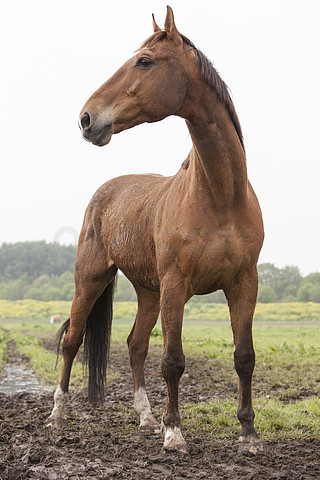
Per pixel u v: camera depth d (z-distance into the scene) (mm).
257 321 43969
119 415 5445
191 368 9266
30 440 4258
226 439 4301
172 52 3639
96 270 5316
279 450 3896
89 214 5617
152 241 4395
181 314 3861
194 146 3781
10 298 88000
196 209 3746
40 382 8523
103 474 3309
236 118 3865
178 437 3891
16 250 116500
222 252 3736
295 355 10766
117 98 3600
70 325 5410
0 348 14516
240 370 3922
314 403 5555
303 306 53969
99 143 3586
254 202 4039
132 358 5359
